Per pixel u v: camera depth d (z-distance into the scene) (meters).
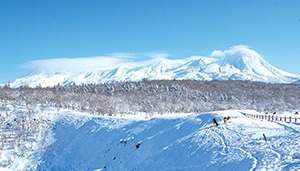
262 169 60.09
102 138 119.62
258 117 98.50
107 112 161.38
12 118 147.75
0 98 173.38
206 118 97.31
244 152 69.62
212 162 70.88
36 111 154.88
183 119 103.69
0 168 118.75
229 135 80.94
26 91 194.88
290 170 57.41
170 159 81.88
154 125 109.06
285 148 66.81
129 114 160.38
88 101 182.38
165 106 185.12
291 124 83.88
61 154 123.38
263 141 73.25
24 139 134.00
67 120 144.62
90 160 112.06
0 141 131.12
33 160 123.44
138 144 99.31
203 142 81.12
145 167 86.19
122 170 95.00
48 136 136.75
